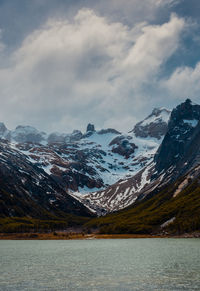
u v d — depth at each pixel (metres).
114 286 73.62
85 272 93.12
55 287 73.25
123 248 182.50
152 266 102.62
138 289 70.19
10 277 85.62
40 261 122.19
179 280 78.75
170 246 184.62
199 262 110.00
